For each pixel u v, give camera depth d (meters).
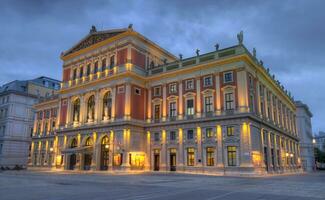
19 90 82.25
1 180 27.05
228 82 42.22
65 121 58.97
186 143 44.56
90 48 57.38
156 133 49.06
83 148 51.75
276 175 40.75
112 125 49.09
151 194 15.11
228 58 42.16
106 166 49.50
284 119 63.06
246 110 39.53
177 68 48.25
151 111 50.81
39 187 19.52
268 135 47.38
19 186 20.36
